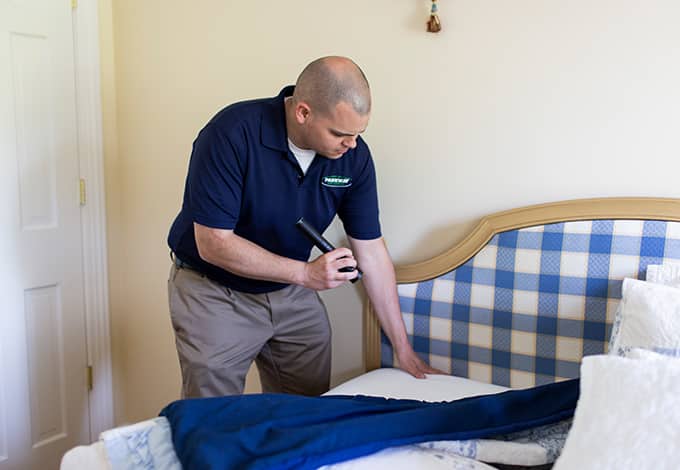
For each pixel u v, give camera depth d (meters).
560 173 1.65
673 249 1.50
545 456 1.10
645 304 1.32
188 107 2.26
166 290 2.42
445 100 1.78
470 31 1.72
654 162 1.54
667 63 1.50
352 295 2.01
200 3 2.17
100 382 2.54
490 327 1.73
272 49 2.05
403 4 1.80
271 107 1.61
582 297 1.60
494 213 1.73
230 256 1.57
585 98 1.60
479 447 1.10
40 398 2.33
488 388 1.67
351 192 1.75
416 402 1.29
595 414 0.95
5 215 2.16
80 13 2.31
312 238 1.56
